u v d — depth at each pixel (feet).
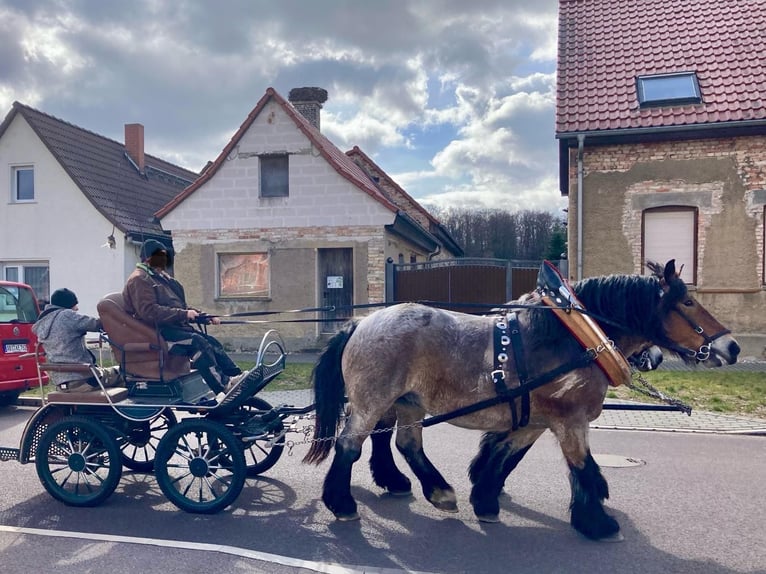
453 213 189.67
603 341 15.03
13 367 31.65
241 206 55.11
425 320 16.12
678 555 14.25
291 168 54.13
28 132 66.13
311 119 75.97
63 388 18.80
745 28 49.08
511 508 17.48
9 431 27.43
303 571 13.33
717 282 44.09
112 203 67.00
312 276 54.08
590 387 15.19
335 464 16.55
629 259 45.34
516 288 51.08
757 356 43.47
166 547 14.60
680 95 44.93
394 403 17.49
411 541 15.16
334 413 17.12
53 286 66.13
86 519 16.80
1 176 66.74
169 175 84.79
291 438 26.02
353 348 16.49
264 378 18.38
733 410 29.55
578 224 45.80
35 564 13.71
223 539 15.30
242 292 55.72
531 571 13.47
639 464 21.45
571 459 15.29
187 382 19.29
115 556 14.10
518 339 15.55
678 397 31.94
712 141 43.91
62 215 65.72
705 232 44.14
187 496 18.37
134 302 18.29
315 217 53.88
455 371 15.62
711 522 16.22
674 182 44.57
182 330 18.94
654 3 53.83
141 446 19.95
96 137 76.33
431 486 17.40
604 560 14.01
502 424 15.71
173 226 56.29
